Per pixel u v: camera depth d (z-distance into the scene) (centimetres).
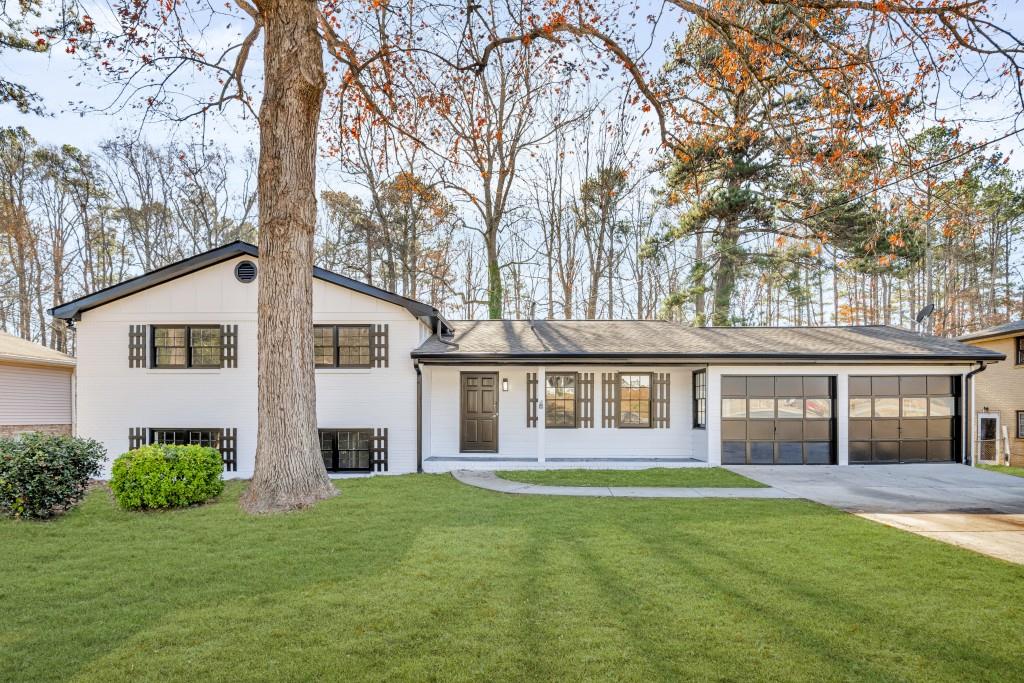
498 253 2383
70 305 1175
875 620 407
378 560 545
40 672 334
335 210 2606
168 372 1208
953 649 364
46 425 1540
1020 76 629
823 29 852
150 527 674
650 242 2011
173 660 348
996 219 1109
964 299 2797
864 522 709
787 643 371
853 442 1249
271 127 793
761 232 1825
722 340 1343
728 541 614
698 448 1301
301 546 593
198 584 481
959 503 839
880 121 791
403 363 1232
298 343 799
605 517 734
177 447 820
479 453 1330
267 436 784
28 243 2494
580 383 1341
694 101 973
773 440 1255
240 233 2661
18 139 2131
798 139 923
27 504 716
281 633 385
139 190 2562
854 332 1454
